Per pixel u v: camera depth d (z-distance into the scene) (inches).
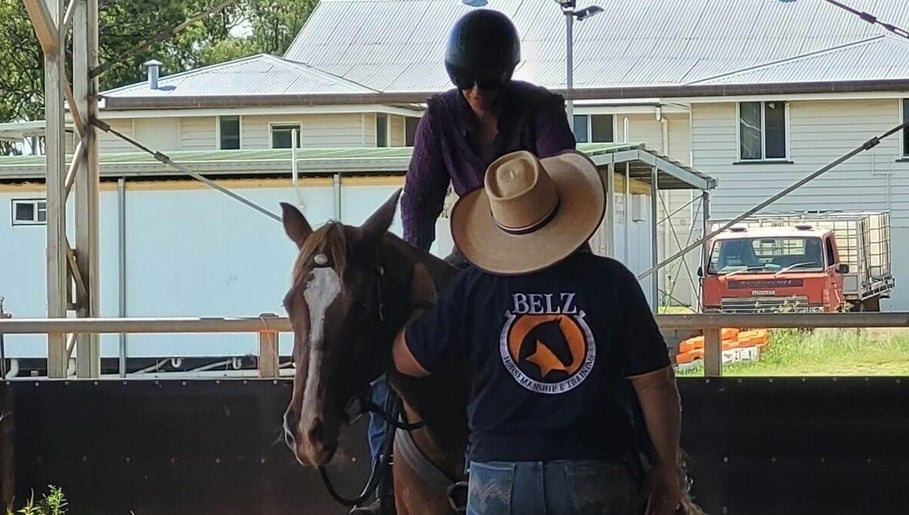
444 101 168.4
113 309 583.8
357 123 948.6
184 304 583.8
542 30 1139.3
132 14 1360.7
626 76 1035.9
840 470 248.1
